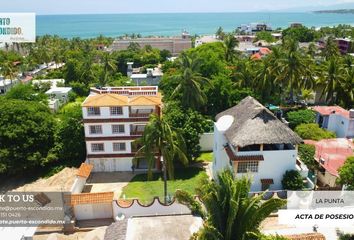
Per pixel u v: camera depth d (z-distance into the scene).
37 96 77.00
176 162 50.62
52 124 52.69
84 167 45.12
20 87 76.50
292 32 185.25
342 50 146.75
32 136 49.31
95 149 48.81
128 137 48.06
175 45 183.38
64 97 88.94
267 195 37.19
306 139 51.62
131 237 26.12
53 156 49.78
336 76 65.81
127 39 194.12
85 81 103.94
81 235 35.09
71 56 141.50
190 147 49.19
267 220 35.56
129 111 47.31
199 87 61.50
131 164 49.44
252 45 156.75
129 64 126.38
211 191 23.50
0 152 46.56
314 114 59.53
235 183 23.53
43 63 147.50
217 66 75.25
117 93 54.22
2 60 127.31
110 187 44.88
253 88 69.94
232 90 65.69
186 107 58.47
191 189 43.25
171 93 67.62
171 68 99.75
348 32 191.62
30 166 48.59
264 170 38.34
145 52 148.12
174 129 40.62
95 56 149.38
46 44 189.00
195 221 27.95
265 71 67.31
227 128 41.50
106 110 47.06
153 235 26.27
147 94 53.53
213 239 21.69
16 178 49.31
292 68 63.81
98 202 36.75
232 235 23.08
